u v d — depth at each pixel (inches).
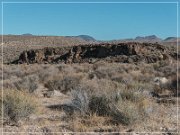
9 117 550.6
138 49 3403.1
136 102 610.2
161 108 681.0
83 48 3722.9
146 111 554.6
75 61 3619.6
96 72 1553.9
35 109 597.0
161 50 3447.3
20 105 553.6
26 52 4165.8
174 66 1766.7
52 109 693.9
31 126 517.3
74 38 7593.5
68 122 542.0
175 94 895.7
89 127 498.0
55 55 4008.4
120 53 3410.4
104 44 3587.6
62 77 1331.2
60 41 7042.3
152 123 528.7
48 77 1457.9
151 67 2014.0
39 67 2294.5
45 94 951.0
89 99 609.9
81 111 589.3
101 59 3393.2
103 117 549.0
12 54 5442.9
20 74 1750.7
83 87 869.2
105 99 597.3
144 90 882.8
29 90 1016.9
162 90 963.3
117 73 1557.6
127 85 979.3
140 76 1347.2
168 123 535.2
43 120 557.6
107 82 1031.0
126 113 508.1
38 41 6840.6
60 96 938.7
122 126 499.8
